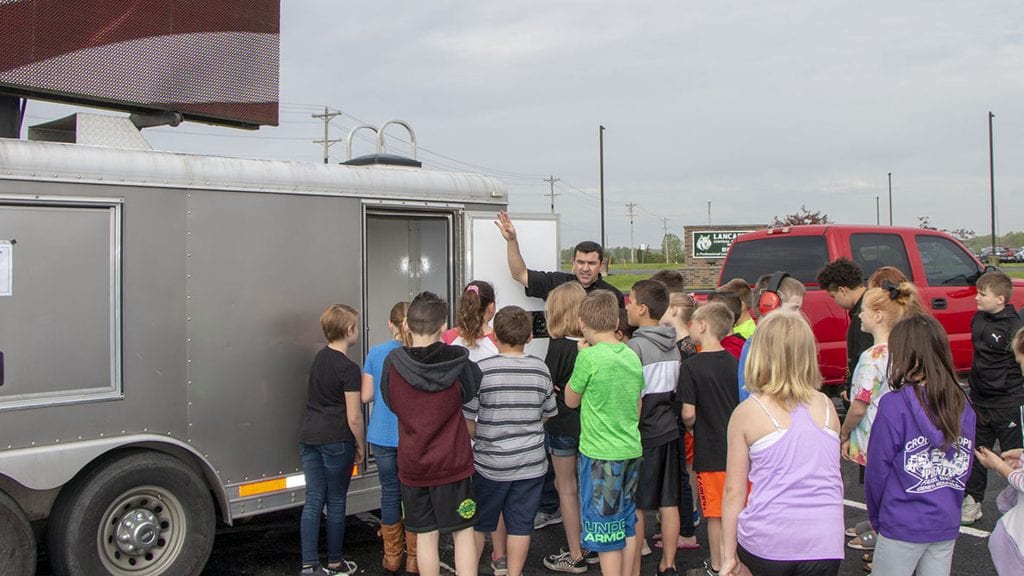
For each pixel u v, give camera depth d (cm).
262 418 461
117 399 413
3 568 381
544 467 420
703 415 429
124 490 411
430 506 390
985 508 591
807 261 833
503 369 414
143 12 513
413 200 536
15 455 382
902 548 316
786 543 288
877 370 420
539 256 610
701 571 461
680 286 559
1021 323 524
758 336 303
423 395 386
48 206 398
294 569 488
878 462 320
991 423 529
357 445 459
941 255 883
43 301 396
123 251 418
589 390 405
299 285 479
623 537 408
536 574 482
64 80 477
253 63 575
